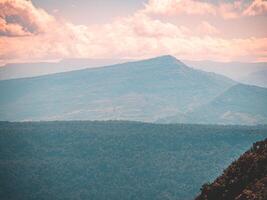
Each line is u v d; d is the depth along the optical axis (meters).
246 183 104.94
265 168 105.00
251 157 109.19
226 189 107.12
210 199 108.31
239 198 97.62
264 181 96.62
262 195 92.94
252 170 106.25
